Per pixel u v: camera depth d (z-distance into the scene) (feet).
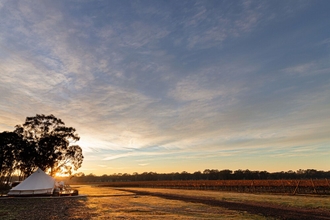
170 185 269.64
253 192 151.02
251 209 67.92
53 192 124.67
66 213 62.69
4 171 170.60
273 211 63.00
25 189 113.60
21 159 163.32
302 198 97.76
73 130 184.14
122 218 54.13
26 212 64.80
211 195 130.31
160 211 65.98
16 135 161.68
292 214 57.31
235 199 100.89
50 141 166.09
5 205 82.12
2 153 160.04
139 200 103.81
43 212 64.64
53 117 176.45
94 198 114.83
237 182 182.29
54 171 177.78
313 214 56.95
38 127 170.09
